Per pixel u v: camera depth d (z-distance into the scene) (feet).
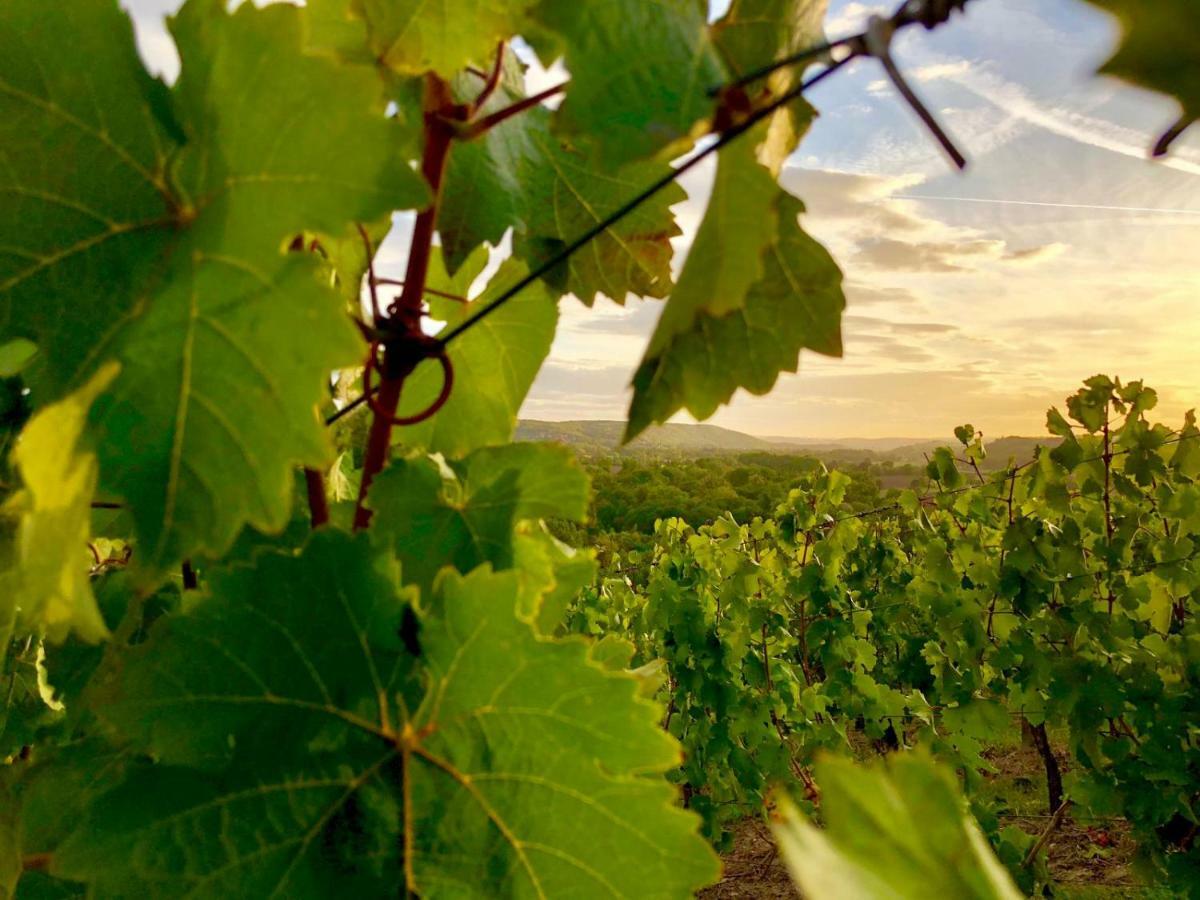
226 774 2.85
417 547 3.63
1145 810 16.16
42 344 2.68
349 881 2.85
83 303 2.66
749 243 2.26
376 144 2.43
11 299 2.69
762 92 2.52
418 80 3.52
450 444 4.72
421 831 2.94
